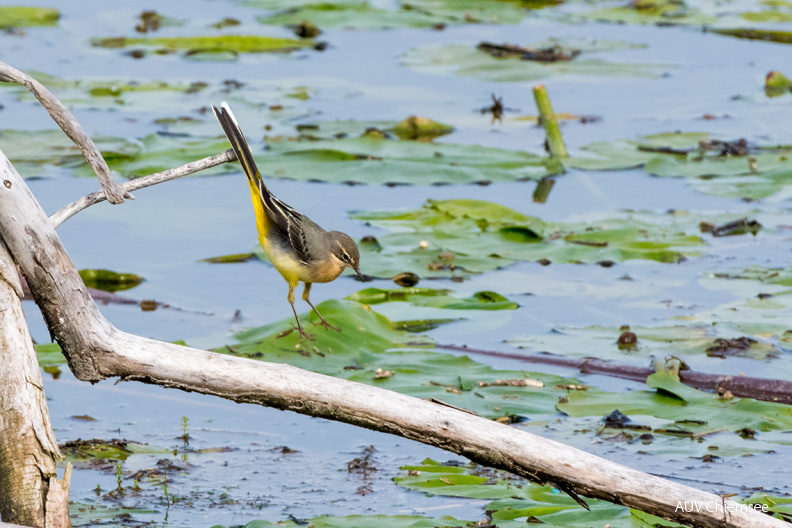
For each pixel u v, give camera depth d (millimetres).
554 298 12719
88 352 6746
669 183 17172
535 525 7430
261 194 10422
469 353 11086
